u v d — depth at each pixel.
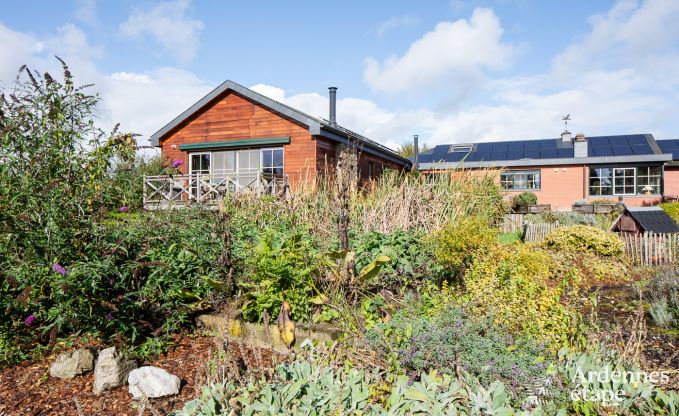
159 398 2.89
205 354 3.68
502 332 3.26
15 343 3.63
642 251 9.38
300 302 4.17
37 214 3.61
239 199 8.98
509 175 22.62
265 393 2.21
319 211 8.92
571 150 22.31
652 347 4.20
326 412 2.25
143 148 5.13
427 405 2.24
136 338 3.84
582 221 15.27
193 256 4.54
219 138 14.54
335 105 16.92
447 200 9.53
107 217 4.46
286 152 13.65
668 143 24.05
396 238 5.85
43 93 4.18
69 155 4.19
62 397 2.96
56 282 3.47
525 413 2.23
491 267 4.92
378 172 17.66
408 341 3.06
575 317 3.73
